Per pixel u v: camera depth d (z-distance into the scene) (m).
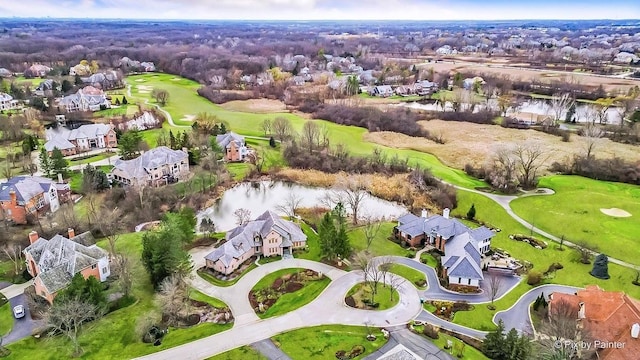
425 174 152.75
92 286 84.00
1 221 116.12
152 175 146.00
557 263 106.12
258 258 106.69
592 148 174.62
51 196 127.69
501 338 76.69
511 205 138.00
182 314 85.94
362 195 140.00
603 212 132.88
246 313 87.44
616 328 75.69
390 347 78.38
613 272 103.38
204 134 188.50
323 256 106.81
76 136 174.38
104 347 77.94
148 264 93.50
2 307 87.56
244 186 158.25
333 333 81.75
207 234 116.56
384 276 94.94
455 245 104.00
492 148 177.38
